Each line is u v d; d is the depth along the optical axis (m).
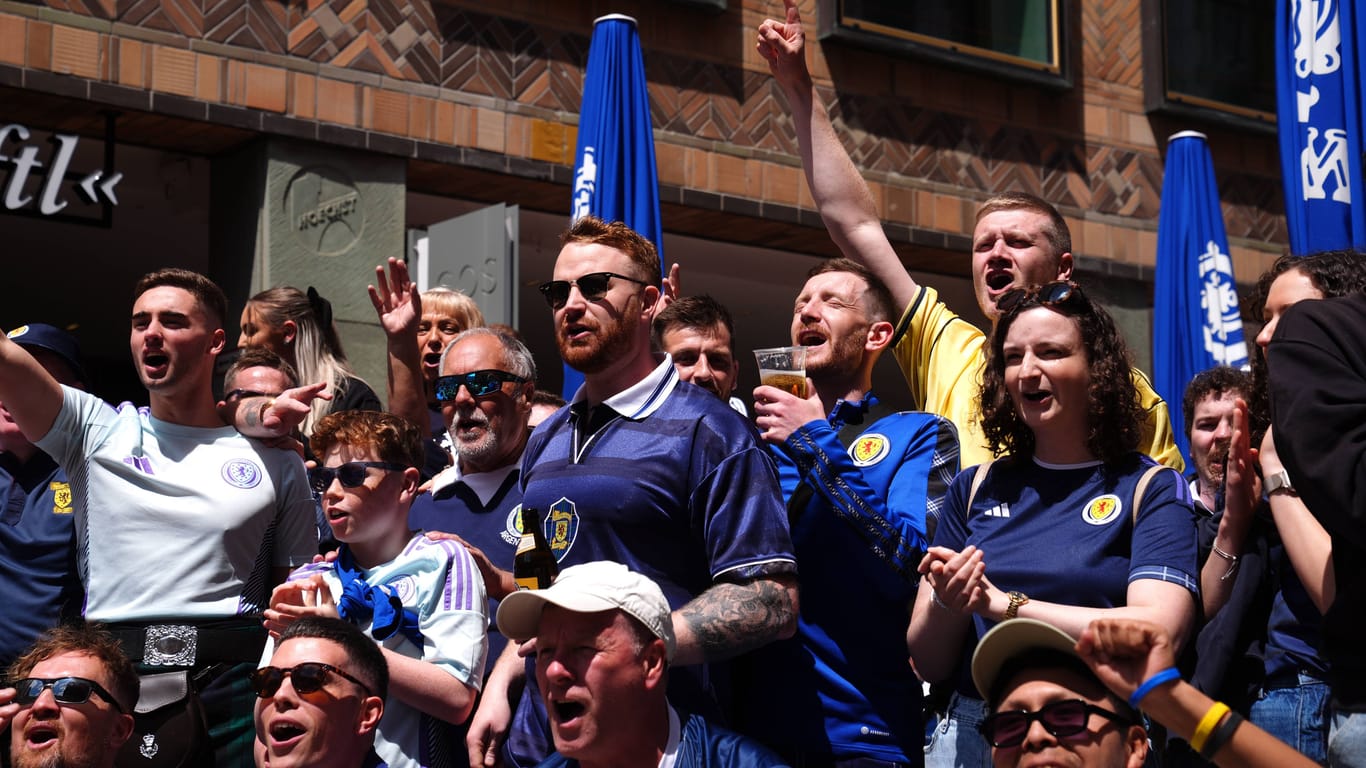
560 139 9.34
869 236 4.58
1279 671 3.48
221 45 8.36
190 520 4.08
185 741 3.93
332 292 8.63
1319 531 3.05
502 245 7.05
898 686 3.55
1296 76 4.91
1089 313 3.35
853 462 3.52
